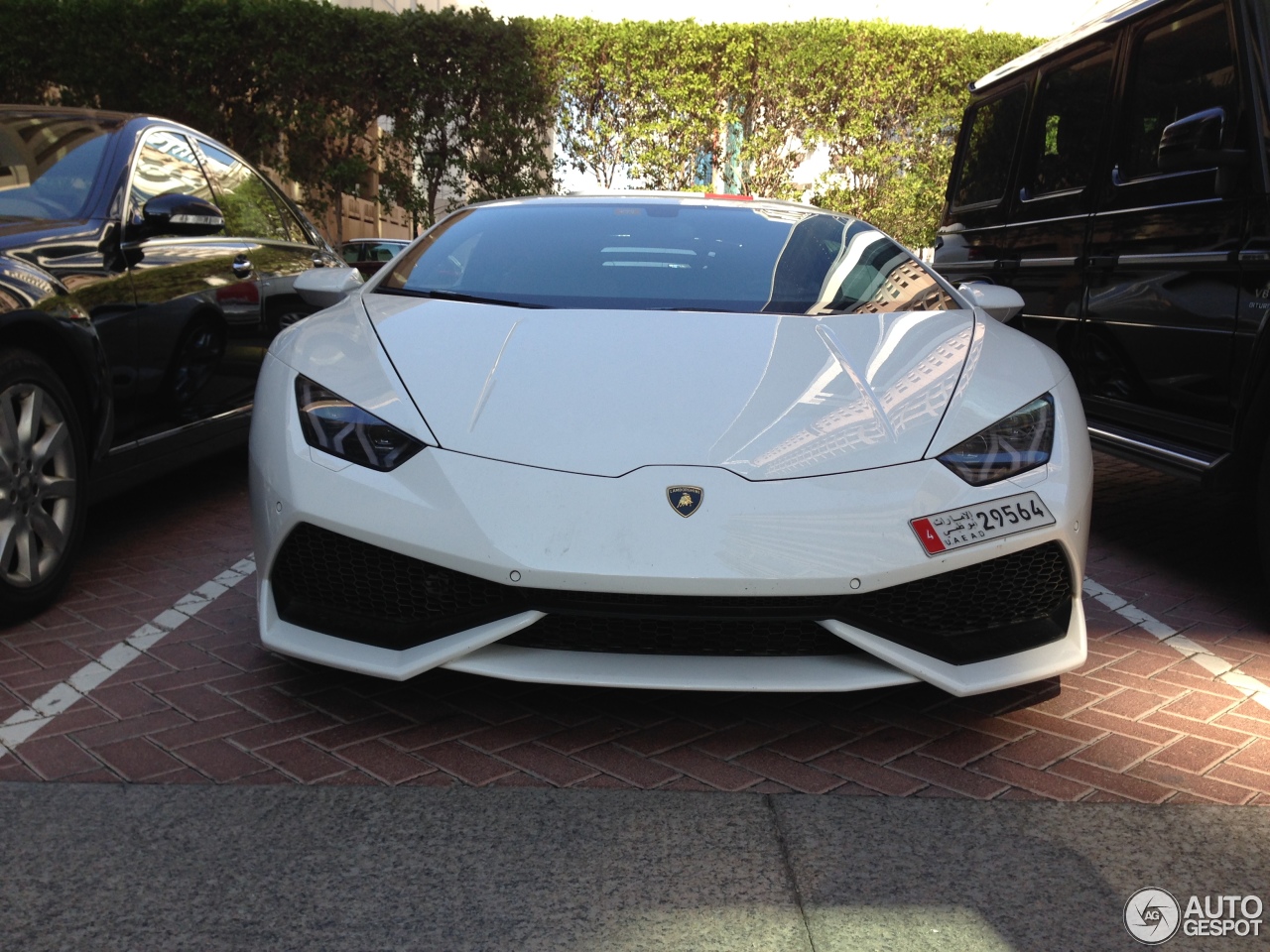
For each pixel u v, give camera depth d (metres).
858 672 2.21
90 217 3.36
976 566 2.25
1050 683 2.66
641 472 2.17
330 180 13.30
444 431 2.28
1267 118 3.09
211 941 1.55
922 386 2.46
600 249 3.24
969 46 13.55
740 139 14.10
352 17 12.88
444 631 2.23
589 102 13.83
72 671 2.58
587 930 1.60
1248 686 2.67
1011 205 4.92
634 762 2.18
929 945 1.58
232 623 2.95
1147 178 3.73
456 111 13.41
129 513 4.21
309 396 2.41
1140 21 3.96
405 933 1.58
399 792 2.02
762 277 3.10
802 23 13.51
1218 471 3.19
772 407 2.34
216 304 3.99
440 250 3.35
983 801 2.03
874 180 14.08
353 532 2.20
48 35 12.52
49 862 1.74
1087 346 4.09
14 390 2.75
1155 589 3.52
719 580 2.07
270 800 1.97
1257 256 3.03
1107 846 1.88
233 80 12.88
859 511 2.15
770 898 1.69
